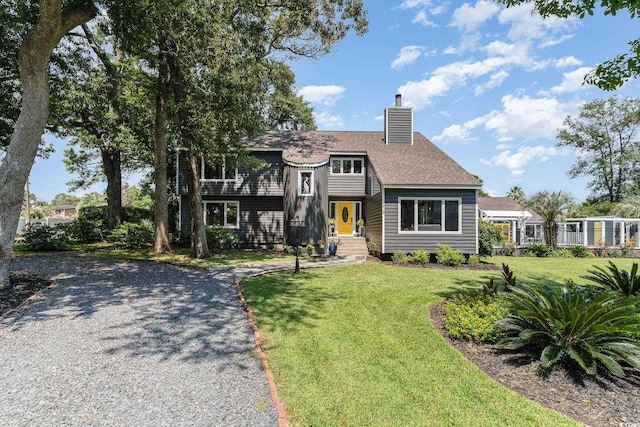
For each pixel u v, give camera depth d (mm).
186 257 13625
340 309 6879
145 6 9555
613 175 34469
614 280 7430
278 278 9898
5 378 3826
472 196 14586
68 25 8336
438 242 14555
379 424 3207
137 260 12461
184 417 3188
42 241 14781
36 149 8156
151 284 8609
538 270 12945
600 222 24578
